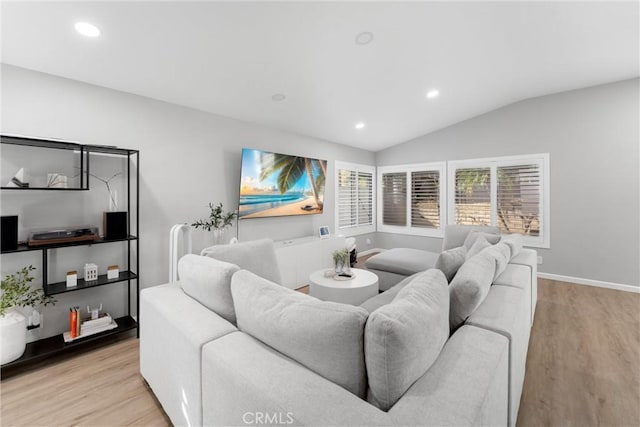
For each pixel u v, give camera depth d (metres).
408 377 0.89
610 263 3.93
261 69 2.71
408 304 1.02
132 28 1.99
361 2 2.07
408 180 5.89
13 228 2.06
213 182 3.50
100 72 2.43
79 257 2.56
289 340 1.04
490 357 1.07
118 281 2.53
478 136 4.95
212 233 3.49
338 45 2.51
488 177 4.88
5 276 2.21
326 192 5.22
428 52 2.83
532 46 2.90
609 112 3.88
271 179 4.04
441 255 2.03
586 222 4.08
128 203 2.67
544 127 4.34
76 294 2.56
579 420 1.61
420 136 5.67
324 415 0.78
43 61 2.21
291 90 3.19
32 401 1.76
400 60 2.91
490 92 4.04
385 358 0.85
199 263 1.66
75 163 2.51
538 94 4.29
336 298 2.62
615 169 3.87
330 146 5.27
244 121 3.84
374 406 0.84
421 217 5.75
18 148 2.24
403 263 3.54
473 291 1.39
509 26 2.54
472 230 3.84
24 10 1.74
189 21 2.00
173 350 1.40
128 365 2.15
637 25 2.59
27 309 2.31
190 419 1.27
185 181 3.23
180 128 3.19
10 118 2.21
